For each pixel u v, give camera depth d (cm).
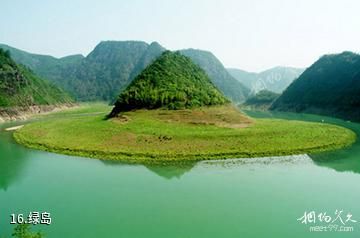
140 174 3756
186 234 2297
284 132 5584
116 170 3931
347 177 3594
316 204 2817
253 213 2636
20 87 11112
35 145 5269
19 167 4097
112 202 2903
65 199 2992
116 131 5703
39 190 3244
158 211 2694
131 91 7506
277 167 3988
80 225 2447
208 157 4378
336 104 10712
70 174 3788
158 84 7588
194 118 6347
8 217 2608
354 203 2838
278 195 3031
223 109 7019
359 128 7231
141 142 5022
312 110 11662
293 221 2491
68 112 11888
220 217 2567
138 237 2259
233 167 3994
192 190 3192
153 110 6819
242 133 5409
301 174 3703
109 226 2428
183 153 4484
